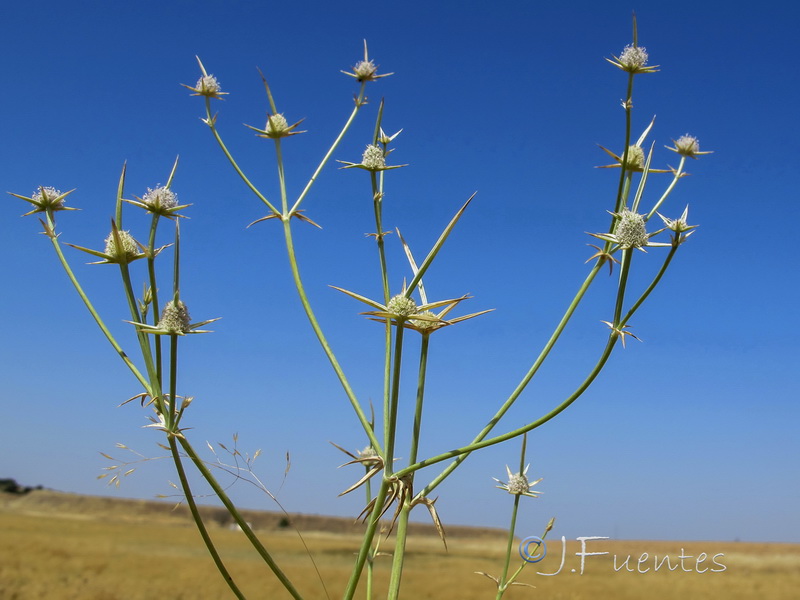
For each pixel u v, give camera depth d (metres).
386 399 0.23
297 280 0.26
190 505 0.22
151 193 0.24
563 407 0.21
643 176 0.25
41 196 0.27
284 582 0.23
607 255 0.24
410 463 0.23
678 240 0.23
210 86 0.28
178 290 0.23
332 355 0.24
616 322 0.22
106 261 0.24
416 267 0.27
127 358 0.24
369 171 0.28
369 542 0.21
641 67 0.25
